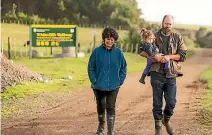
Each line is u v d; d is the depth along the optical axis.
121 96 38.47
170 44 20.72
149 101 35.75
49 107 31.94
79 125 25.39
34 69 62.44
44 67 66.06
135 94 40.00
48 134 22.92
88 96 37.94
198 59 113.88
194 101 35.31
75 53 87.81
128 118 27.84
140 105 33.53
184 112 29.92
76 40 88.00
